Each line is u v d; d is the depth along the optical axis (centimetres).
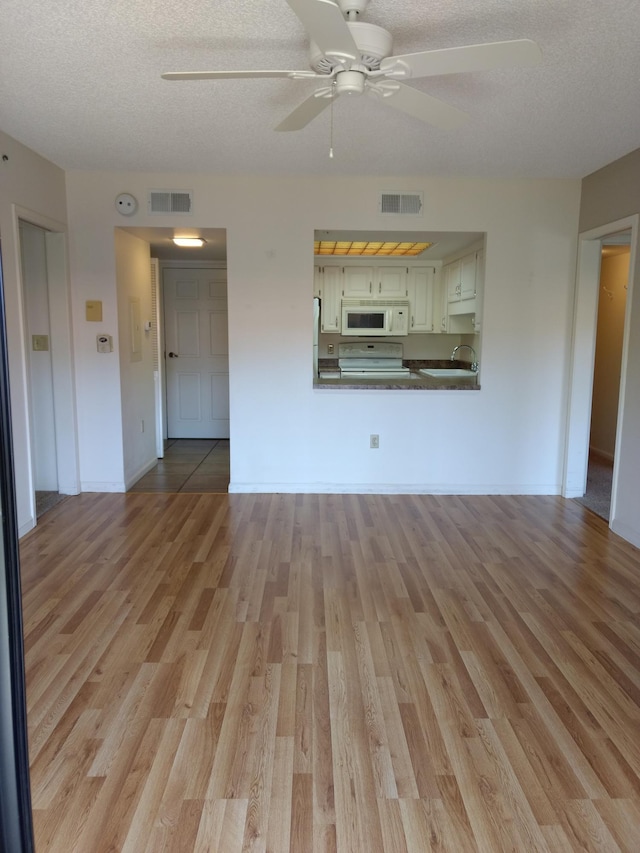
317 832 162
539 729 204
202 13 217
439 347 720
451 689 225
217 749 192
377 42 201
